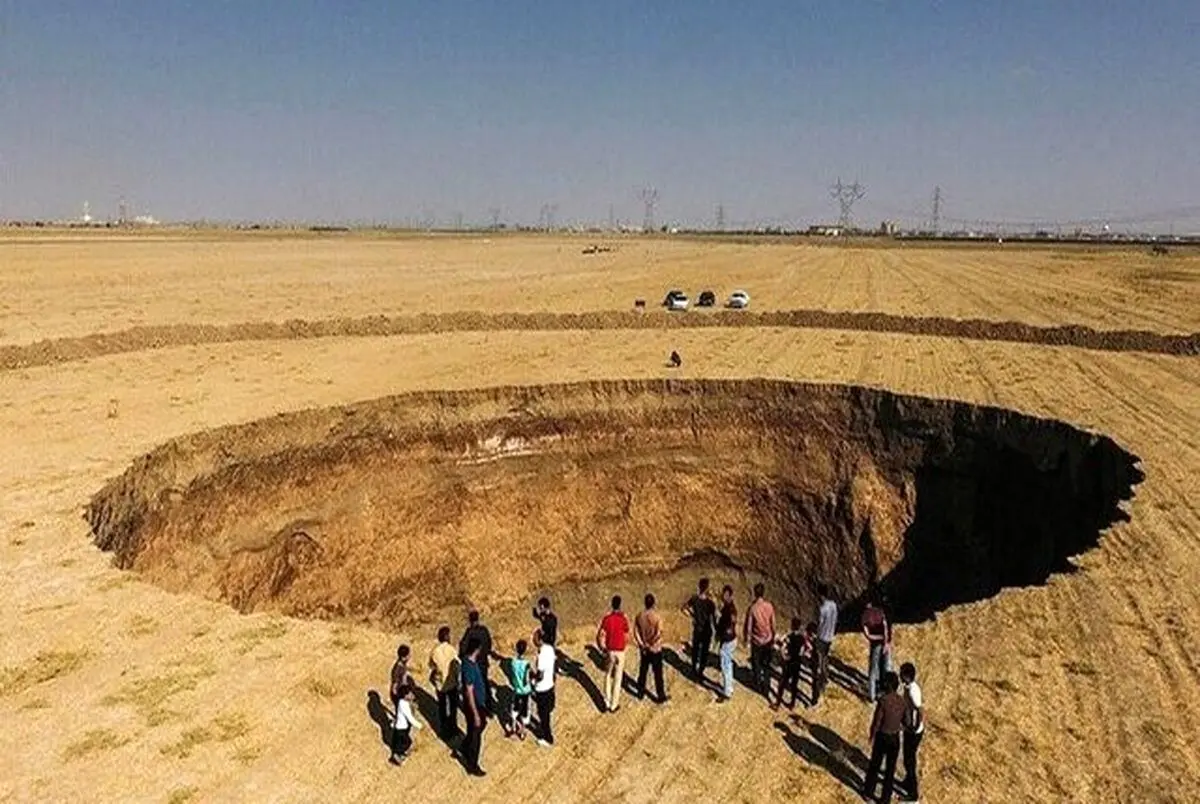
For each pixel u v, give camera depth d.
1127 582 23.45
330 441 38.25
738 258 149.00
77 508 26.44
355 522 38.16
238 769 15.52
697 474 45.12
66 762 15.26
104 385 42.78
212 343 56.03
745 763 17.17
